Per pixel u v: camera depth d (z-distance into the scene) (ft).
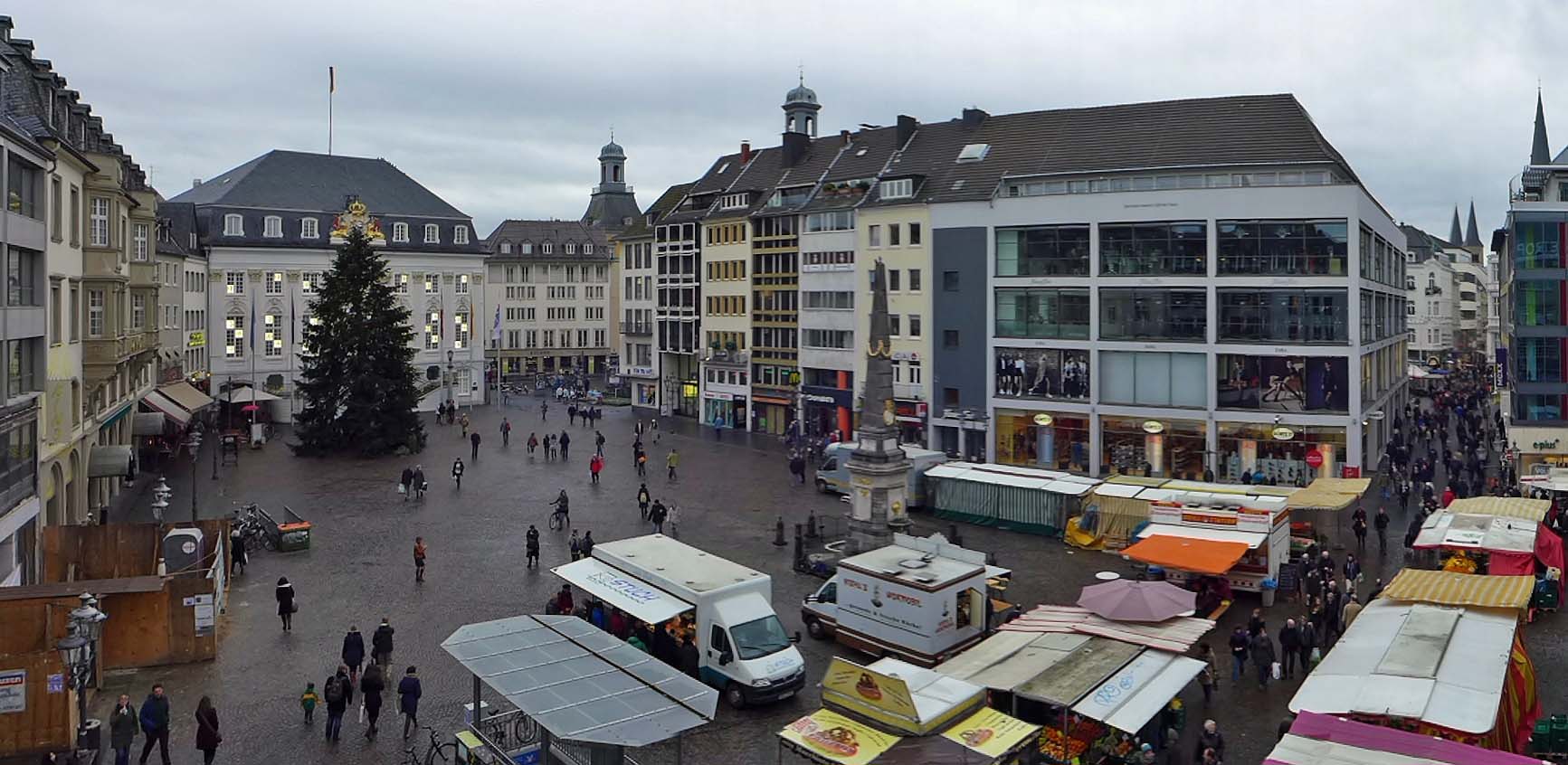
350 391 217.15
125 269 177.27
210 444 232.32
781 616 110.42
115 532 111.24
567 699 63.62
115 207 151.43
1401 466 178.40
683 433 261.44
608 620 99.71
